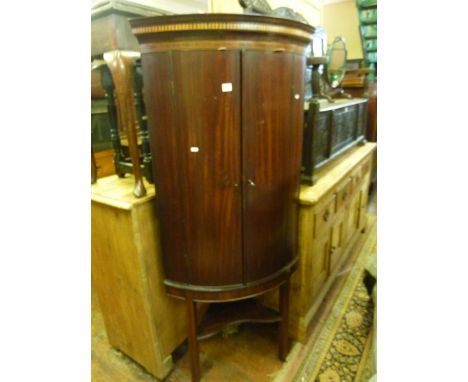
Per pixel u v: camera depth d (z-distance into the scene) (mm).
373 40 3400
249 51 964
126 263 1271
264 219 1162
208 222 1103
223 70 955
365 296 1966
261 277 1221
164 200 1132
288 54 1062
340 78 2438
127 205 1138
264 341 1654
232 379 1446
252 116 1026
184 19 903
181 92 980
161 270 1321
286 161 1177
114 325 1509
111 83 1335
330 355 1559
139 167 1171
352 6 3389
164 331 1409
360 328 1719
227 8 1578
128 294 1339
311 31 1133
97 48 1423
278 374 1465
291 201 1271
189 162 1045
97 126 1927
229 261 1153
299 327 1616
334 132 1858
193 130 1009
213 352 1589
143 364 1481
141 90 1230
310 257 1523
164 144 1058
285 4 2020
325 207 1618
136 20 953
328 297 1968
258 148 1069
